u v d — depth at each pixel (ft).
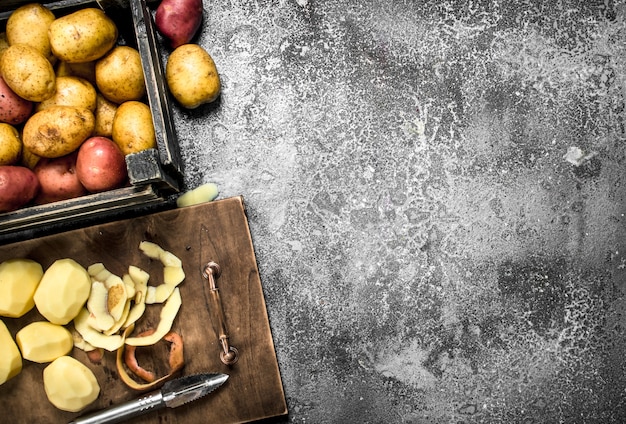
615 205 3.66
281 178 3.65
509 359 3.64
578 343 3.65
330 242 3.64
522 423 3.63
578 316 3.65
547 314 3.65
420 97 3.67
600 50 3.66
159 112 3.28
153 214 3.51
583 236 3.66
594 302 3.65
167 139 3.30
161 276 3.52
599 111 3.68
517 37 3.67
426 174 3.65
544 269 3.65
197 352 3.51
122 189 3.25
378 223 3.65
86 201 3.24
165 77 3.56
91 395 3.43
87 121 3.25
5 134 3.22
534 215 3.66
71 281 3.36
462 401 3.63
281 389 3.52
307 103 3.66
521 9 3.67
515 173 3.67
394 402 3.63
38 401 3.47
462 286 3.65
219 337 3.44
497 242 3.65
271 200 3.64
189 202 3.62
